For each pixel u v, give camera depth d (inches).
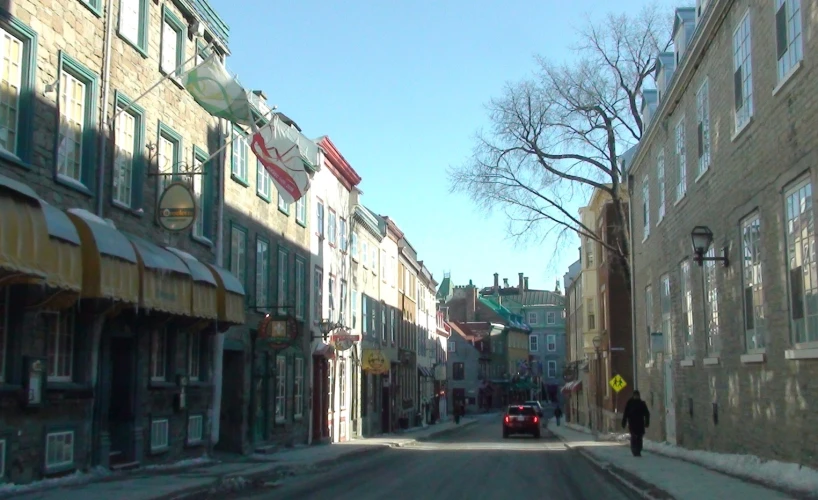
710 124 715.4
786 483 488.1
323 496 542.3
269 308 912.3
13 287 493.0
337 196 1334.9
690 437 833.5
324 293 1238.3
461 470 767.1
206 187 792.3
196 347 775.1
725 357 685.3
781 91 515.5
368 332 1578.5
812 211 466.3
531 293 5206.7
